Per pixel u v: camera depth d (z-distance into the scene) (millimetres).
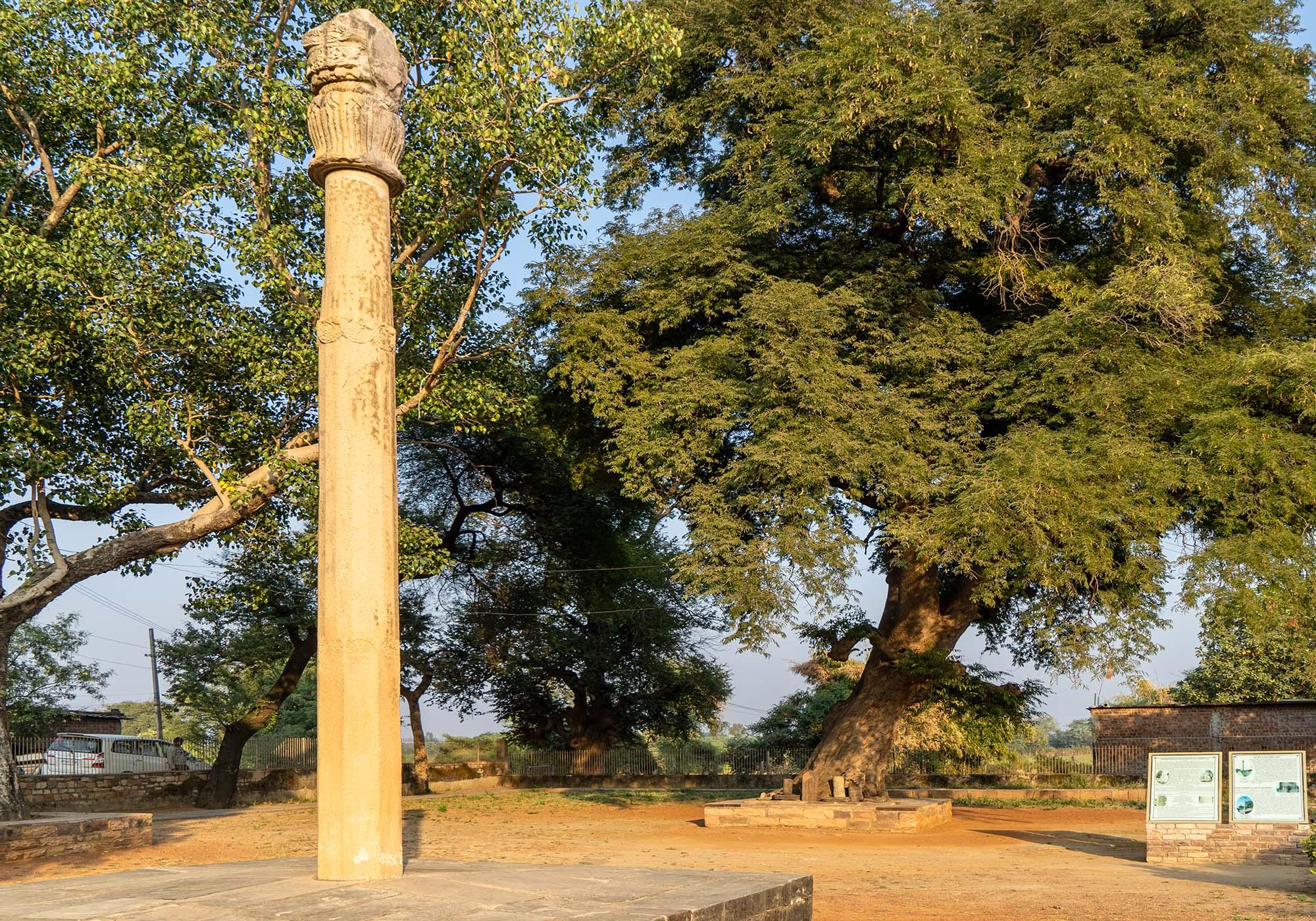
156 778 28109
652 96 22453
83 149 19781
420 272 19641
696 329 22609
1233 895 11781
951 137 19672
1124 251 20141
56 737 30938
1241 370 17891
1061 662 18078
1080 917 10625
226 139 18453
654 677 37719
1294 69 20656
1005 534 17219
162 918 5754
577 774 37156
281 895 6398
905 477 18516
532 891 6684
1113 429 17922
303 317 19000
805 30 22125
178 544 19266
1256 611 16453
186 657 36844
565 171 18500
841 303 19375
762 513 19484
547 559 35062
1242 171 19000
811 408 18328
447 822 22141
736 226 21234
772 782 34938
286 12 19172
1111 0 19953
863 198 21922
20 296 18172
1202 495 18047
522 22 17859
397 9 18594
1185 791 15148
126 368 18500
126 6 17766
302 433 20781
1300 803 14484
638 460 20453
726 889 7000
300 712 47219
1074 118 19469
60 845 16062
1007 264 20203
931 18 20422
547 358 23625
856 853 16750
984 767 32562
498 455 32438
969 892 12508
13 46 17859
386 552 7789
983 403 20281
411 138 18625
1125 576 17688
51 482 18953
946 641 22781
